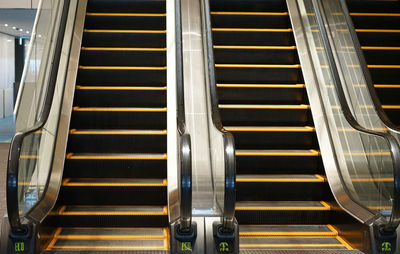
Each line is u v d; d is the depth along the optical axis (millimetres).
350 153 4488
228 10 6844
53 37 5219
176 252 3574
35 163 3912
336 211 4277
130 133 4957
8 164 3188
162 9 6949
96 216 4242
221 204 3834
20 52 13664
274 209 4402
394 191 3393
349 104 4984
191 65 5520
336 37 5461
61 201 4410
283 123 5363
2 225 3488
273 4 6863
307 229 4316
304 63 5621
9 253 3396
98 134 4934
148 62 6020
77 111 5164
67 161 4668
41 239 3584
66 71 5289
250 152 4895
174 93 5125
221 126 3855
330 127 4895
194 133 4723
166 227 4293
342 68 5215
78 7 6441
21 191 3486
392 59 6078
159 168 4758
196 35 6027
